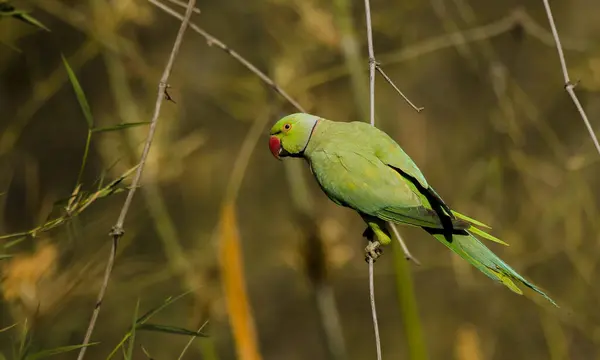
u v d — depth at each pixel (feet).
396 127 41.57
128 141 31.42
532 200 40.63
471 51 40.86
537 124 39.22
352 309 47.39
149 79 34.40
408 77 42.19
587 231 40.11
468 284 39.60
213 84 37.29
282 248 39.86
